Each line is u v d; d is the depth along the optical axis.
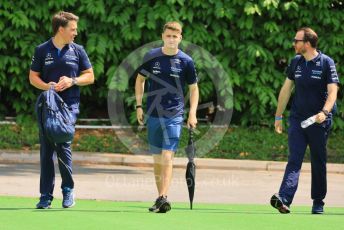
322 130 32.41
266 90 57.25
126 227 27.55
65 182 32.12
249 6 55.69
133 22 56.19
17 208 31.81
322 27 57.78
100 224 28.02
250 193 40.78
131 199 37.09
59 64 31.38
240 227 28.44
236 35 57.56
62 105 30.83
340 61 58.00
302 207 35.66
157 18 55.25
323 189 32.97
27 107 58.28
